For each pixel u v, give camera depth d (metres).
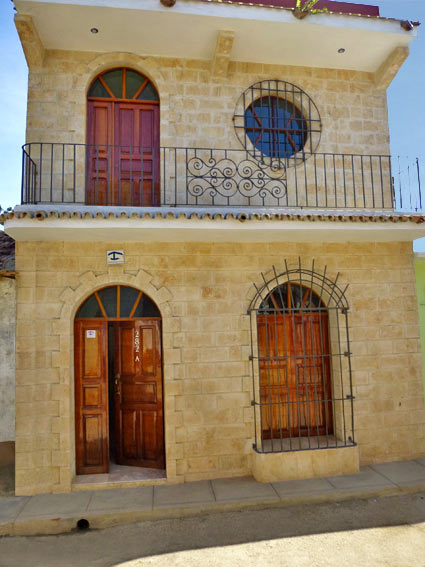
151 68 6.86
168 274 6.45
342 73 7.54
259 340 6.96
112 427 8.08
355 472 6.30
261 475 6.05
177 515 5.34
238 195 6.94
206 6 6.15
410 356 7.02
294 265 6.83
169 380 6.25
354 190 6.90
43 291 6.14
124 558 4.52
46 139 6.53
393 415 6.85
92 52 6.75
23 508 5.40
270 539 4.79
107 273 6.32
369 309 6.99
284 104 7.45
